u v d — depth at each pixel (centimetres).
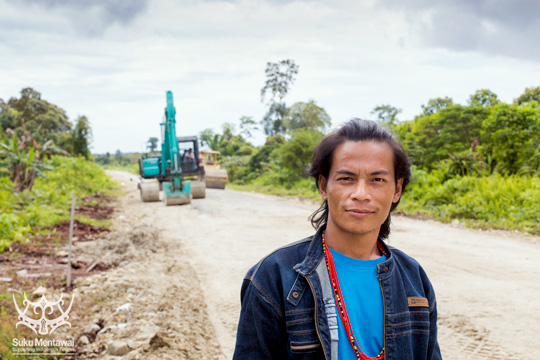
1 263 646
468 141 2070
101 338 402
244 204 1516
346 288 131
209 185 2402
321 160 135
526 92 2516
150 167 1839
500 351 399
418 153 1975
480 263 695
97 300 502
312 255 133
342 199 129
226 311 512
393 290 131
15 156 1440
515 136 1476
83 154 4500
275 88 5509
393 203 146
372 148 129
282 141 4566
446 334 437
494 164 1545
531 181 1247
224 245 852
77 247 787
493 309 498
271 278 131
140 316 452
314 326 125
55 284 555
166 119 1652
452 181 1370
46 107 5481
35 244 789
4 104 5119
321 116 4356
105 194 2002
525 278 615
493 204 1151
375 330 129
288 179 2567
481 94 2617
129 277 603
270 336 128
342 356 123
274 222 1117
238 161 4081
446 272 645
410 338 130
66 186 1842
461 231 981
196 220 1159
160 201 1681
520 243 855
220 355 396
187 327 442
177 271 665
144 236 860
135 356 368
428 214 1205
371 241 133
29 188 1405
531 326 452
